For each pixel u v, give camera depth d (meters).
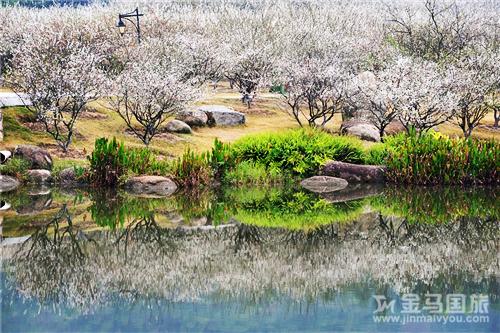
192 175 18.09
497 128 25.58
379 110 22.08
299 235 12.85
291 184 18.97
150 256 11.15
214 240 12.41
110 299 8.91
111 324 7.86
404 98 21.05
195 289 9.30
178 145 21.14
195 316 8.12
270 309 8.40
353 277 9.97
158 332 7.49
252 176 18.70
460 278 9.88
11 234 12.69
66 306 8.55
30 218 14.09
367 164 19.89
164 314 8.16
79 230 13.08
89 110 22.41
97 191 17.42
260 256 11.20
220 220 14.23
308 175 19.34
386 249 11.71
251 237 12.68
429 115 22.14
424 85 21.34
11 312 8.34
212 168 18.69
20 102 21.05
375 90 22.05
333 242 12.29
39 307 8.53
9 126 19.98
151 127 20.36
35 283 9.61
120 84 20.09
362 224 13.91
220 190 17.98
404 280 9.72
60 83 19.17
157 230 13.19
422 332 7.64
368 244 12.12
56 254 11.24
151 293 9.12
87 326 7.79
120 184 17.75
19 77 21.23
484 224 13.95
